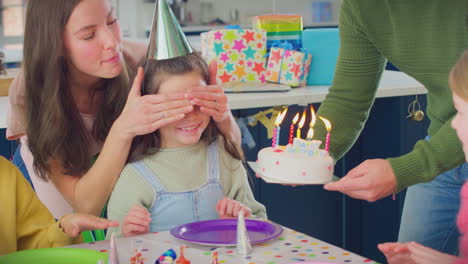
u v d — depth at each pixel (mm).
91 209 1632
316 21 6453
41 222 1486
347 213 2729
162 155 1604
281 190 2602
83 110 1675
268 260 1162
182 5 5895
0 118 1935
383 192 1342
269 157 1382
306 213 2672
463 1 1390
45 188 1764
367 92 1673
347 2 1619
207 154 1642
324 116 1681
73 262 1160
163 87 1554
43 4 1505
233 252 1211
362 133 2725
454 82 1102
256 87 2338
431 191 1716
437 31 1446
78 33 1500
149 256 1203
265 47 2541
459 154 1347
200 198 1596
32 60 1550
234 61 2504
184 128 1554
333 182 1334
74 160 1626
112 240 1096
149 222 1453
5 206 1434
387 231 2693
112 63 1547
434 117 1619
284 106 2422
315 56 2553
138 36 5531
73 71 1595
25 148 1769
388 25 1535
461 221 1114
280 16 2633
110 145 1556
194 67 1576
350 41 1646
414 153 1366
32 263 1156
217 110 1554
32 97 1583
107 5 1532
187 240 1254
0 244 1419
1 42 5027
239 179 1664
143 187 1573
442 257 1111
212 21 5984
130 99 1530
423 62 1503
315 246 1233
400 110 2621
